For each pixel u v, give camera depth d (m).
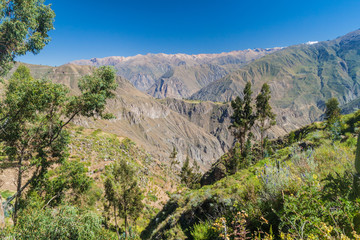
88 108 15.36
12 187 22.23
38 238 7.63
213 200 7.36
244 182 7.48
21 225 8.05
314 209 2.99
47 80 14.20
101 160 50.94
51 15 14.22
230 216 5.03
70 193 20.19
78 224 8.32
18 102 13.15
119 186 29.33
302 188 3.42
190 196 10.02
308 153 7.07
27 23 13.01
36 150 16.73
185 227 7.66
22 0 12.04
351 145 8.20
